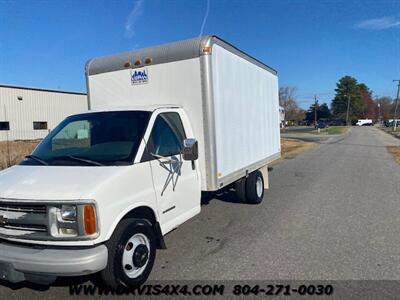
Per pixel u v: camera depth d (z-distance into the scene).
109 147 4.41
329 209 7.71
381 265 4.67
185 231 6.26
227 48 6.21
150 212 4.43
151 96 5.81
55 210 3.52
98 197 3.58
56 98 43.31
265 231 6.21
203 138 5.47
